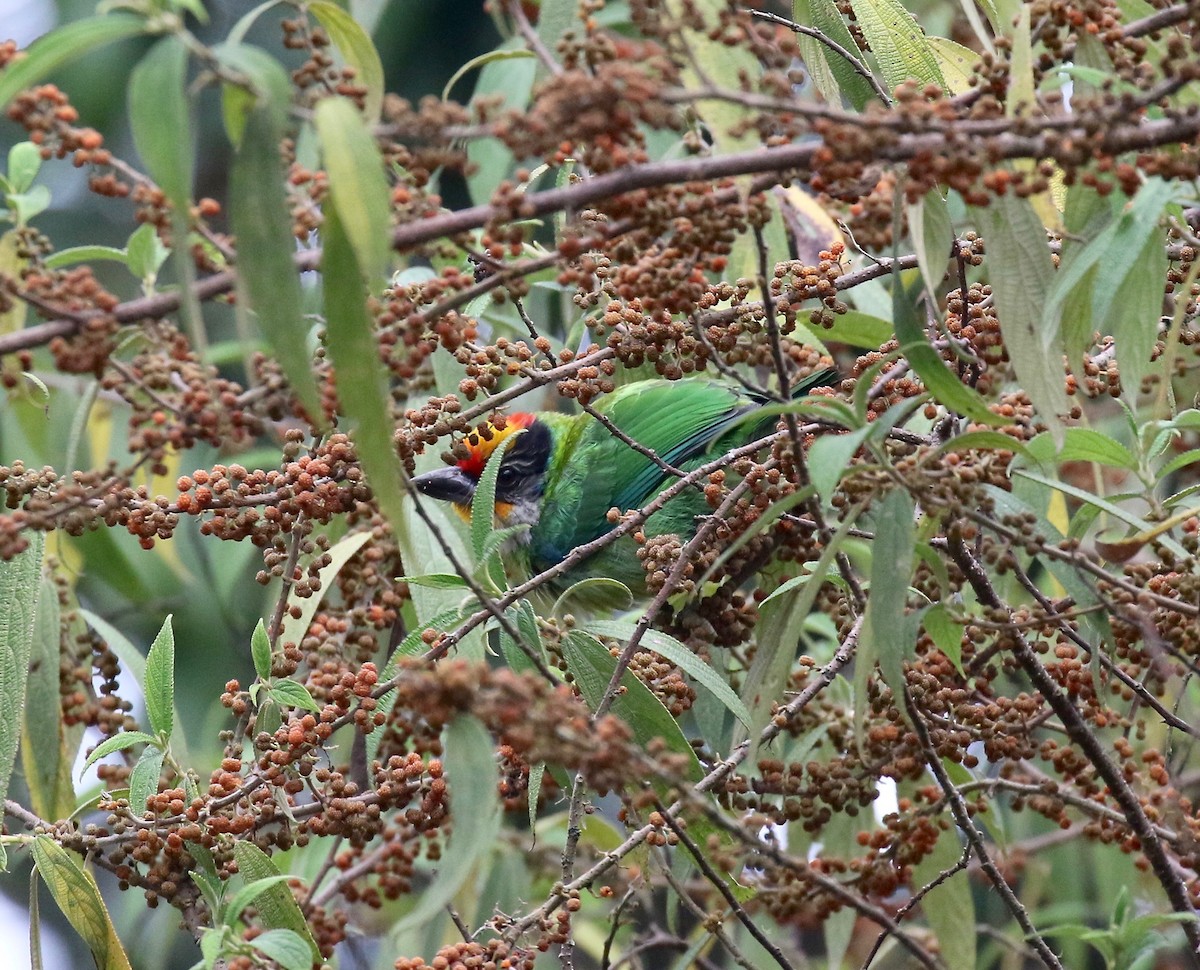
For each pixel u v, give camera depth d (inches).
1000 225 171.2
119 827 206.2
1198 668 174.1
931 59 198.5
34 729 242.4
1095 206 173.2
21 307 192.2
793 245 310.2
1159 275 172.1
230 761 200.5
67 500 160.1
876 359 201.5
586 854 312.2
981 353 210.7
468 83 436.8
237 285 133.7
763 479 214.8
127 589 334.3
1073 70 162.6
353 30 152.8
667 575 221.6
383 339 158.2
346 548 246.4
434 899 127.8
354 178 127.0
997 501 180.7
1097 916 315.6
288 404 155.4
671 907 251.0
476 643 230.4
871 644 161.6
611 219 168.7
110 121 436.8
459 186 425.7
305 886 234.7
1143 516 233.3
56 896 206.5
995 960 362.0
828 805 217.8
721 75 154.7
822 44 212.1
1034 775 250.8
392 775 198.2
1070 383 208.1
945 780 185.6
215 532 202.5
